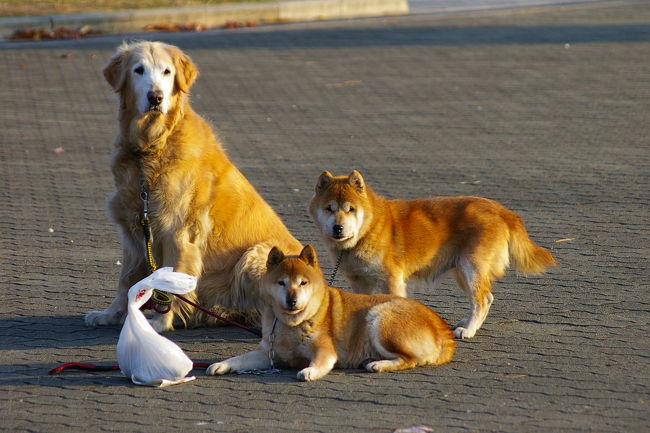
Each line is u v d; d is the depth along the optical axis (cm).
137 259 1045
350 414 761
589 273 1175
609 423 736
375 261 997
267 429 731
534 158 1791
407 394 805
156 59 1015
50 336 981
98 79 2508
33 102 2253
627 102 2292
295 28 3388
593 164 1738
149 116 999
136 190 1018
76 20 3162
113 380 851
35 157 1798
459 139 1958
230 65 2736
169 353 833
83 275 1192
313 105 2288
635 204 1484
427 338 870
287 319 849
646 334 960
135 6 3538
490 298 998
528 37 3197
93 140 1933
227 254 1046
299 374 841
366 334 873
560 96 2370
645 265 1201
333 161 1784
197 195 1021
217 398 802
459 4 4016
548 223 1392
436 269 1033
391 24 3484
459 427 731
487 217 1013
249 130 2039
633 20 3538
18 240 1330
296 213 1462
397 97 2378
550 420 743
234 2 3712
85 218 1446
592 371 857
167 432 727
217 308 1044
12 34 3070
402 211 1027
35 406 784
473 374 855
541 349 923
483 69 2709
